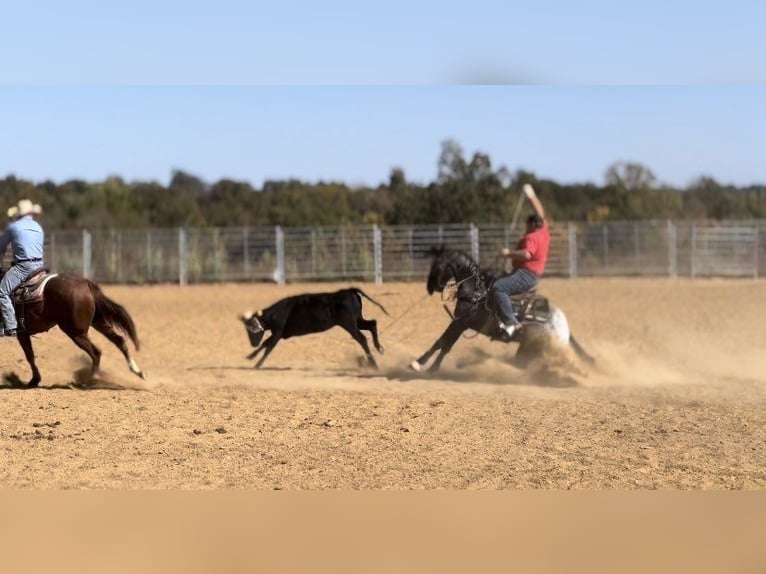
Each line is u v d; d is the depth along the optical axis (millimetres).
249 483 7289
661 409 10211
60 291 11586
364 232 36656
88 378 12406
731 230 36406
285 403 10711
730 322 20188
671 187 51438
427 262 35938
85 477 7465
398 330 19141
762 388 11797
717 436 8789
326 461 7969
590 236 36594
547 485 7164
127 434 9039
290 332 13617
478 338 17641
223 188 59438
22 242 11555
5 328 11500
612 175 51719
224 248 37625
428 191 43875
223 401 10859
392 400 10852
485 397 11086
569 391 11562
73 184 57219
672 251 35781
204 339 18266
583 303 24703
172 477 7477
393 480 7336
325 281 36375
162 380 12789
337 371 13711
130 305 26234
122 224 48688
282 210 49250
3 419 9766
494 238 35938
